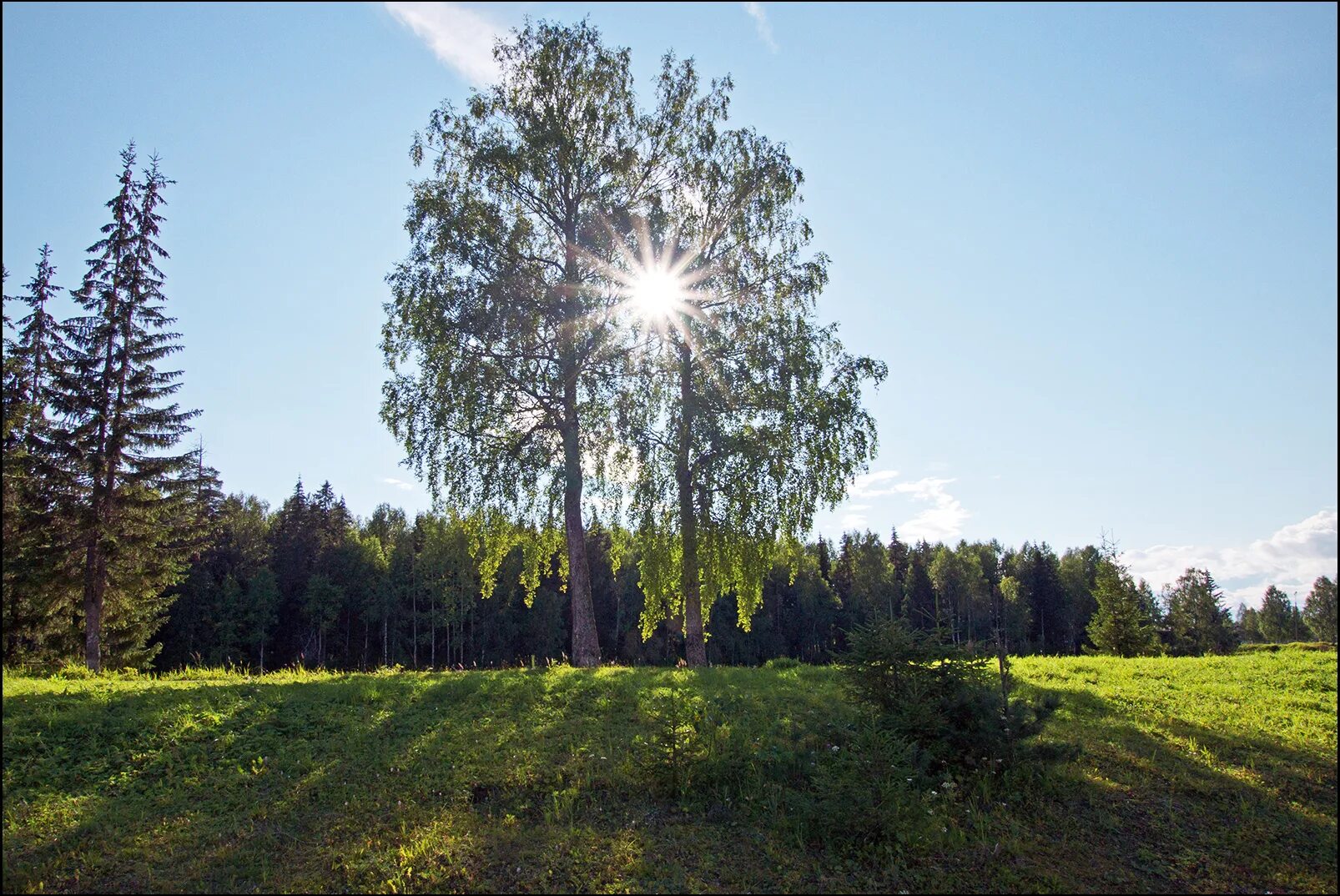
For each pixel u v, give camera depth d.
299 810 8.10
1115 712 11.97
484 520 19.53
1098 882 6.77
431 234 19.39
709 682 13.56
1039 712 8.69
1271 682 14.34
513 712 11.06
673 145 20.61
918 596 70.94
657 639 59.72
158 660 50.06
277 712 10.63
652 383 20.36
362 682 12.94
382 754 9.40
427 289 18.98
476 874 6.88
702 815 7.95
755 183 20.98
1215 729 10.84
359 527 80.06
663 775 8.38
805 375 20.53
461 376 18.25
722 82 21.42
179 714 10.32
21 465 21.88
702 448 20.11
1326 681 14.09
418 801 8.27
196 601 51.41
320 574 56.34
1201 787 8.60
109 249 23.83
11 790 8.24
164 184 24.73
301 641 57.50
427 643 62.75
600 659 18.95
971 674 8.73
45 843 7.36
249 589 53.69
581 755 9.41
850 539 83.69
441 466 18.80
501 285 18.72
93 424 23.12
